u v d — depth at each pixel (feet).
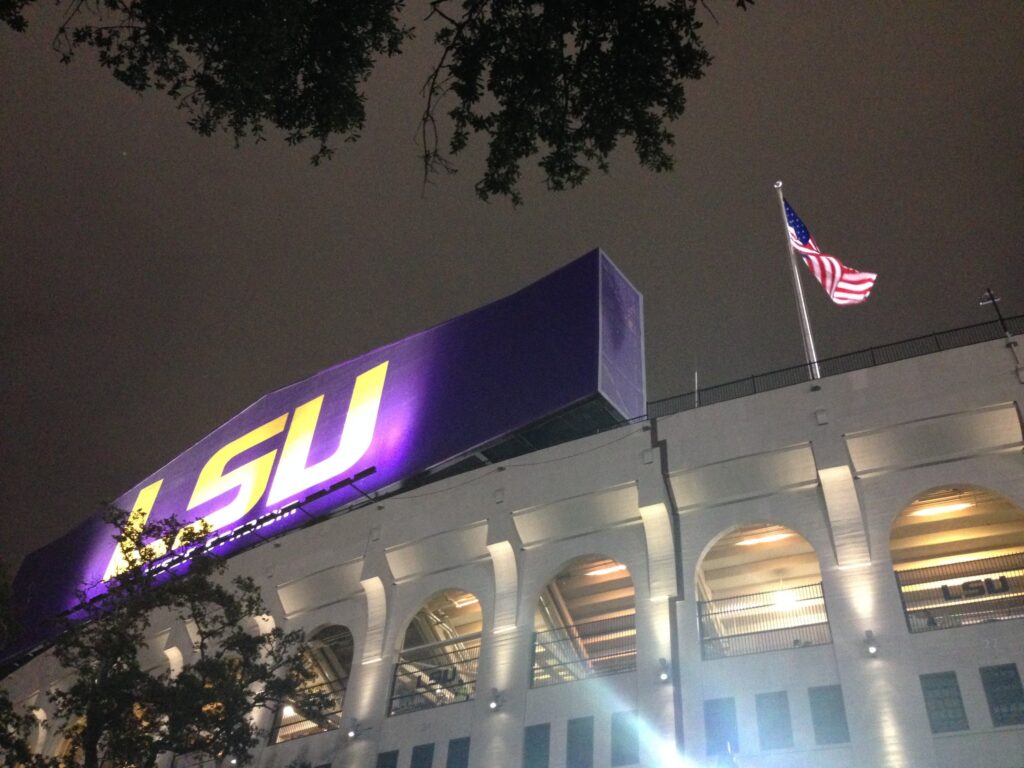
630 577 135.44
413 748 124.36
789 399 123.24
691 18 67.15
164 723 116.98
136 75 68.74
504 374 163.63
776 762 98.73
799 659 105.50
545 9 66.59
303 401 201.87
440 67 68.44
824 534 114.42
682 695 108.58
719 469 122.72
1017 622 97.40
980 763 90.33
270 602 157.58
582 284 162.91
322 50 70.44
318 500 175.11
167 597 126.11
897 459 115.75
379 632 141.59
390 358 190.08
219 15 65.36
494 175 71.92
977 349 116.16
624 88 68.44
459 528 139.33
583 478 130.93
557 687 118.21
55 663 190.29
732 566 136.56
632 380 158.10
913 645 99.96
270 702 146.51
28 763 115.55
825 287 142.92
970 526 124.67
